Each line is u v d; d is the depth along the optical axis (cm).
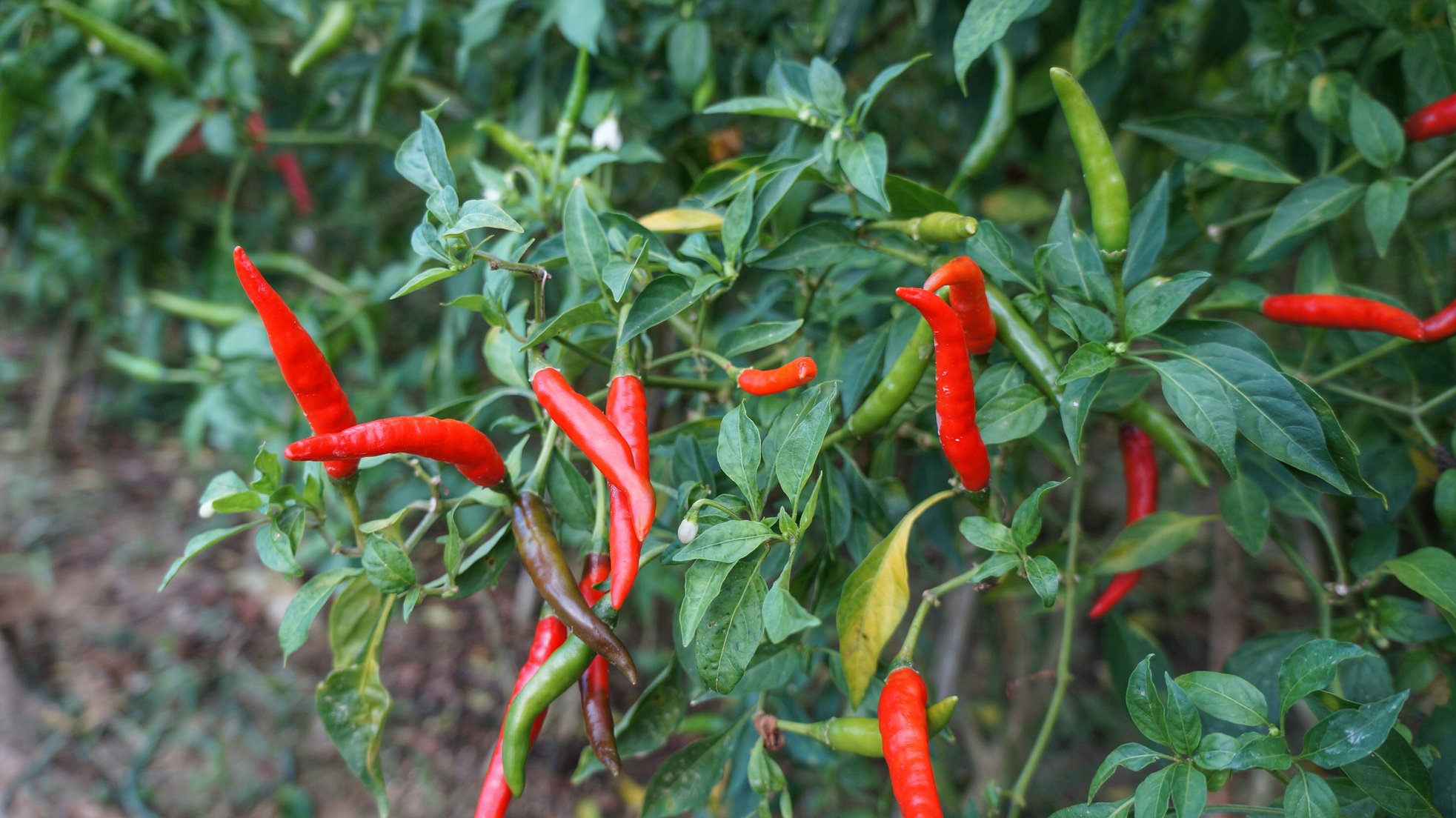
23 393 195
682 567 99
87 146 93
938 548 65
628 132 77
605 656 50
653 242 56
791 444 50
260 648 145
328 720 55
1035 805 107
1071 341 59
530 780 129
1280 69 62
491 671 146
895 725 51
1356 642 60
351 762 55
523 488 54
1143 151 73
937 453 65
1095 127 51
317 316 96
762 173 58
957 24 69
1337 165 65
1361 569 59
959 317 52
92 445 185
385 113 104
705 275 54
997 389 54
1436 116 57
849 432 57
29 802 116
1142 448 60
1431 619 57
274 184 121
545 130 82
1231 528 59
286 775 125
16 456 176
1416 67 61
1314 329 63
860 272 63
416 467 55
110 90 85
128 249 123
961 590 97
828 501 57
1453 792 53
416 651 149
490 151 93
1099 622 138
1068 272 55
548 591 51
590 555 53
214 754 124
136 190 119
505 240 60
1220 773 51
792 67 61
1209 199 65
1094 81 67
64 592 149
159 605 150
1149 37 70
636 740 58
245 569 162
